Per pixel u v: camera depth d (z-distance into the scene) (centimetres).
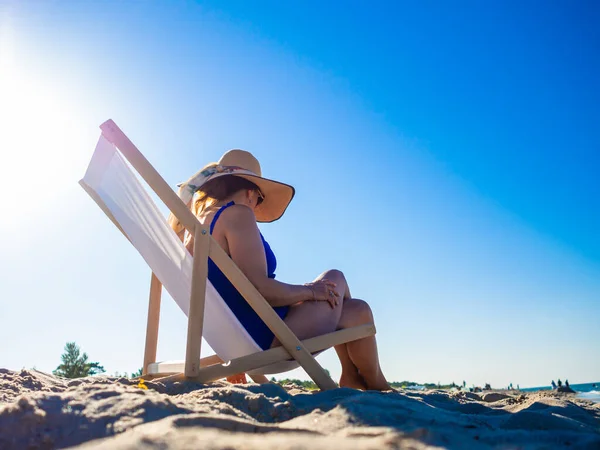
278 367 248
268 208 316
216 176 277
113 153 258
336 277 285
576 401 285
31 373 257
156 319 305
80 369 1005
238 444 122
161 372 277
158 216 252
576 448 136
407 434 136
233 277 237
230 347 244
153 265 259
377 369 280
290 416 173
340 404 174
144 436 123
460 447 133
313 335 261
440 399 283
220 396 184
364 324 268
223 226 255
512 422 174
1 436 135
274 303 253
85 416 143
